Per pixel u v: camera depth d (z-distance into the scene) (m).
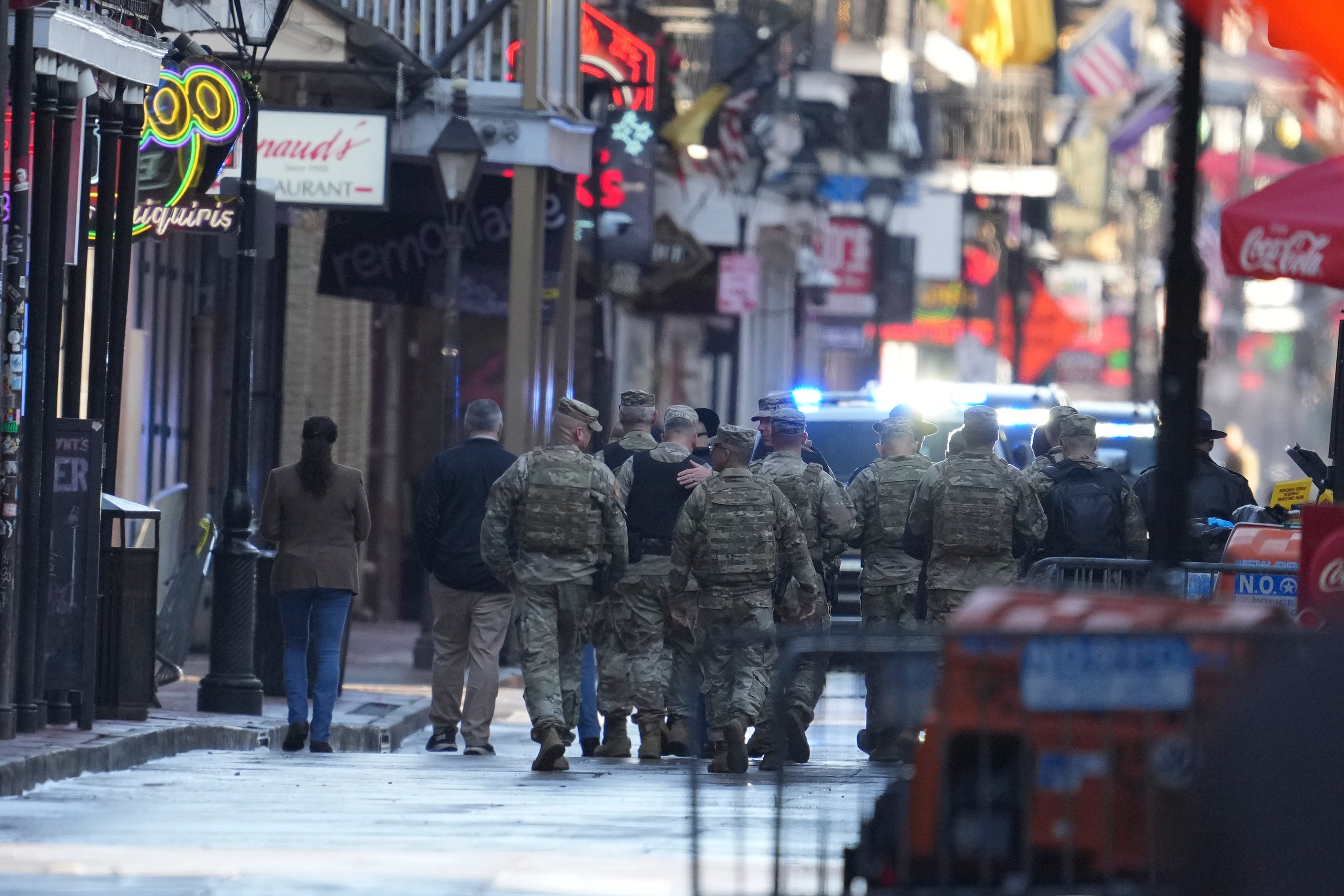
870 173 171.25
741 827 23.59
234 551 56.22
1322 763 19.30
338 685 53.31
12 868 28.25
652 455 50.94
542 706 47.44
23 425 43.81
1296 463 52.59
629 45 101.38
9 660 42.53
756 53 113.75
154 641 49.59
